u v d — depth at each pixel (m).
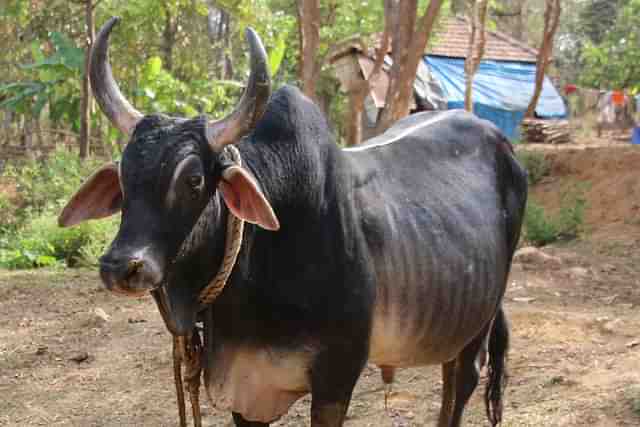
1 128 17.45
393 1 9.67
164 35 15.78
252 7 13.97
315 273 2.91
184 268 2.63
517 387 4.80
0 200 10.91
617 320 5.85
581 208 9.52
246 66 19.70
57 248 9.38
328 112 19.45
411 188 3.46
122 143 13.18
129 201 2.47
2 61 15.53
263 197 2.52
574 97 20.95
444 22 18.52
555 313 6.17
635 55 22.97
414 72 8.72
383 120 8.92
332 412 3.01
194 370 2.96
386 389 4.40
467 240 3.56
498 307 4.02
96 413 4.85
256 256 2.86
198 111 13.68
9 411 4.91
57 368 5.62
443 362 3.71
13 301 7.32
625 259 8.26
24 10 14.38
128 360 5.71
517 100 19.50
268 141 2.92
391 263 3.18
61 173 11.55
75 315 6.84
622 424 4.09
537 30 34.28
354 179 3.18
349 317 2.98
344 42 14.03
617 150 11.03
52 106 13.54
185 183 2.48
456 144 3.89
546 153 11.62
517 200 4.11
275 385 3.02
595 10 33.50
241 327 2.92
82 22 15.22
